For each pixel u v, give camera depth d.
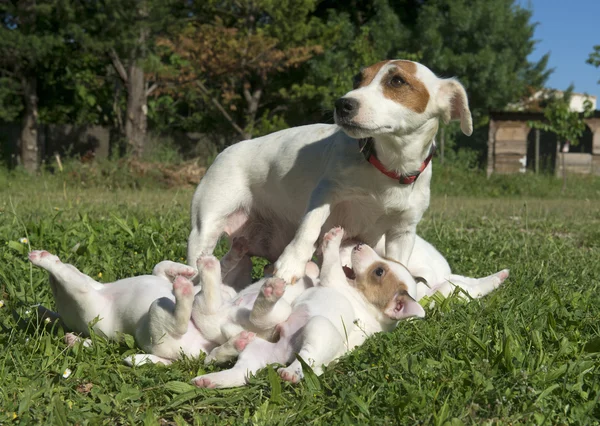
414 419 0.85
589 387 0.93
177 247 1.58
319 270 1.16
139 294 1.03
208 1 5.98
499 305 1.21
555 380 0.94
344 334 1.03
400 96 1.16
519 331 1.09
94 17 4.59
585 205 4.05
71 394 0.90
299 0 6.07
